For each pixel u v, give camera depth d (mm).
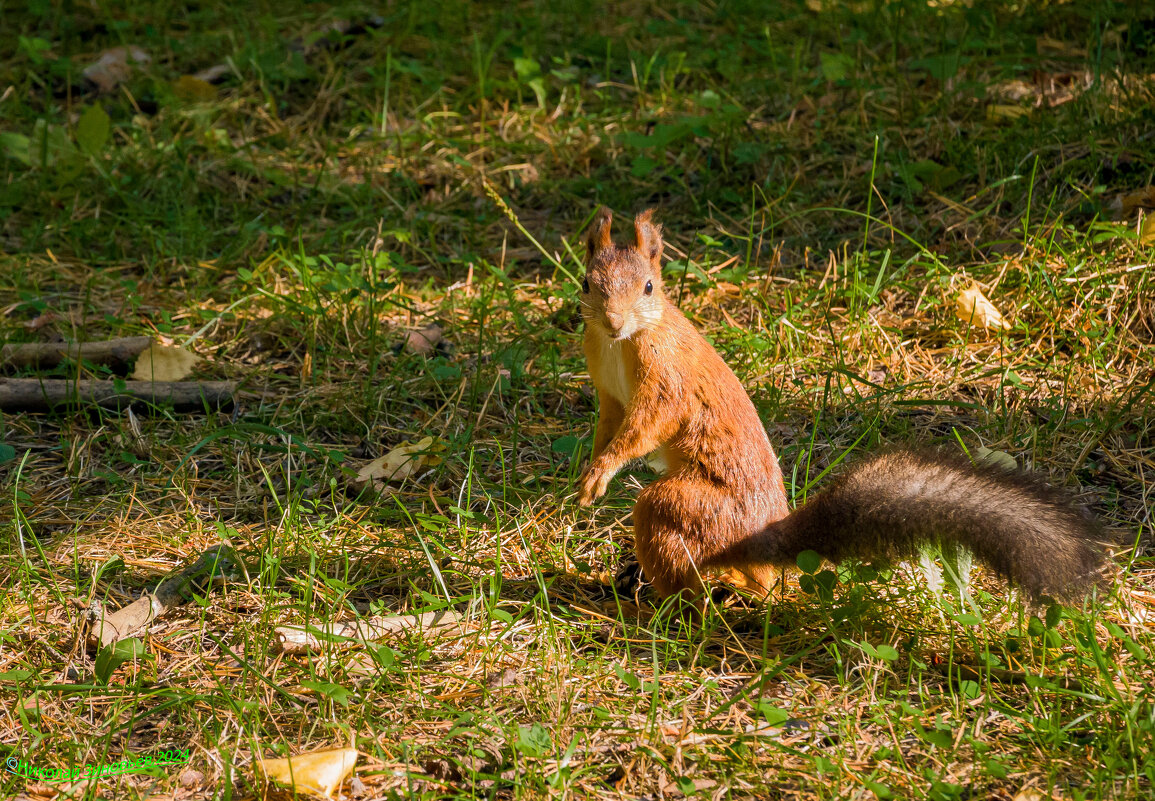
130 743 5723
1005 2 16688
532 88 15227
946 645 6465
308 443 9180
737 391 6953
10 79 16359
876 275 11250
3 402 9430
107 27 18250
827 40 16578
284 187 13906
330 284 11164
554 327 10844
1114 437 8742
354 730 5730
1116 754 5250
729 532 6715
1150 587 6898
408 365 10250
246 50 16672
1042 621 6367
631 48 16875
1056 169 12000
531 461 8930
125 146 14695
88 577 7254
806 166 13297
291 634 6434
